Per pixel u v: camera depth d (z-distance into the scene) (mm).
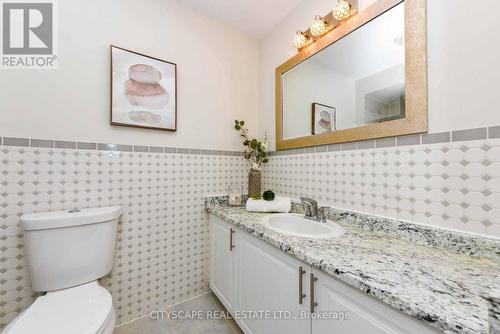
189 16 1559
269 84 1791
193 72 1573
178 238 1495
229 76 1751
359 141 1090
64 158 1139
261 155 1706
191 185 1549
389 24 974
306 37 1400
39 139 1082
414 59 866
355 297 603
